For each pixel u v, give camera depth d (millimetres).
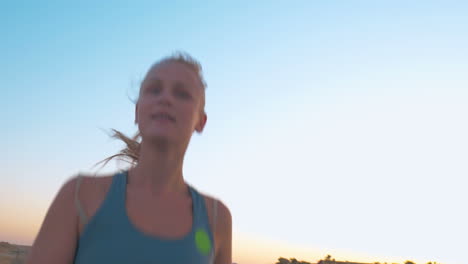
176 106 1812
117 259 1525
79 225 1593
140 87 1962
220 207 2035
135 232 1587
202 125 2139
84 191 1649
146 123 1805
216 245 1956
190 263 1646
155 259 1566
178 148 1816
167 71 1876
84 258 1539
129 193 1703
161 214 1713
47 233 1549
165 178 1791
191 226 1763
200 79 2027
